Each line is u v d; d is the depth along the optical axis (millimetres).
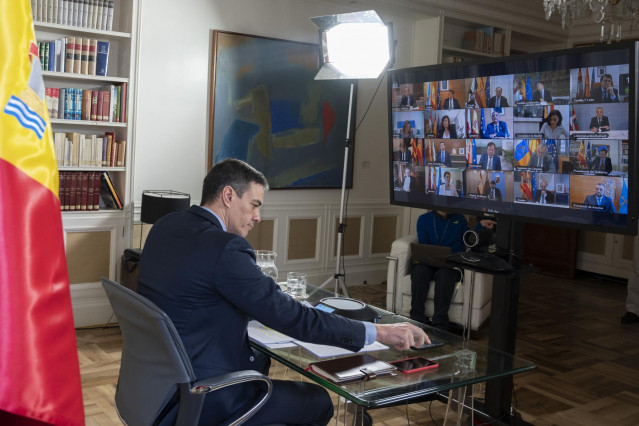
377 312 2686
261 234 5730
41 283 768
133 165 4742
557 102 3023
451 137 3564
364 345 2062
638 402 3770
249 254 1969
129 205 4758
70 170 4531
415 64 6602
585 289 6891
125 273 4609
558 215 3119
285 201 5828
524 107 3170
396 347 2125
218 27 5238
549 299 6352
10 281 741
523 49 7895
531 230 7824
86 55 4477
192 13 5094
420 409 3516
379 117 6367
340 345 2020
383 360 2127
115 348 4191
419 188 3816
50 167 804
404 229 6680
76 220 4516
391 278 5055
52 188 801
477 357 2262
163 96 5027
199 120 5227
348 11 5992
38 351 754
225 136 5352
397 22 6445
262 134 5570
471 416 2949
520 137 3215
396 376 2004
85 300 4609
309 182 5922
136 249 4645
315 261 6090
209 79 5238
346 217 6258
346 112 6074
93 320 4645
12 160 762
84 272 4598
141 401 1855
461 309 4742
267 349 2135
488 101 3334
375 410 3461
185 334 1921
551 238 7625
